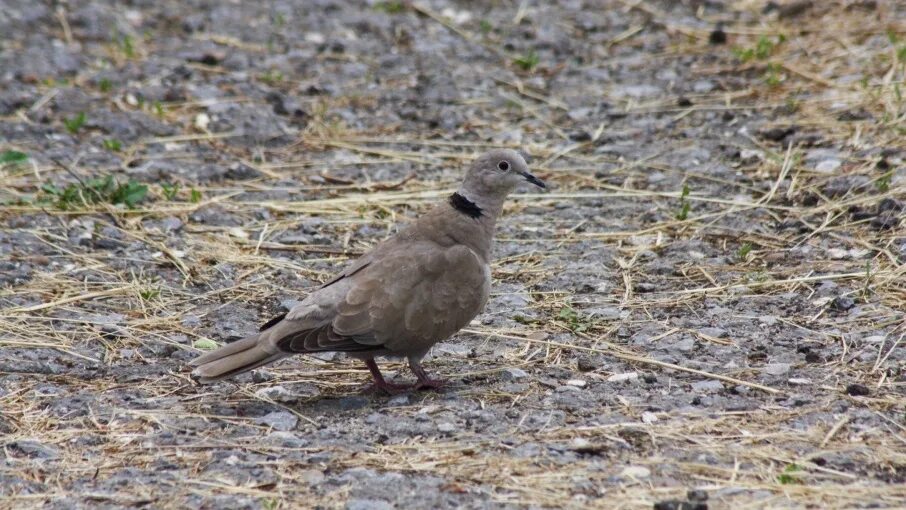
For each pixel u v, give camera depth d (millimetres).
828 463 8484
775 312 11523
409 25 21328
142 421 9484
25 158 15008
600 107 17734
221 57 19469
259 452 8867
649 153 15969
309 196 15047
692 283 12305
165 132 16750
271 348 9469
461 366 10625
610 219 14125
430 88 18484
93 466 8727
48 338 11156
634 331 11234
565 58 19906
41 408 9742
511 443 8906
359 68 19422
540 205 14625
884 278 11961
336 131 17109
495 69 19391
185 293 12312
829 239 13062
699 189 14773
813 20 20219
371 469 8531
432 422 9320
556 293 12219
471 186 10477
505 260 13117
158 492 8305
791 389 9797
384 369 10688
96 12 21219
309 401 9930
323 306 9664
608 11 21906
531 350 10922
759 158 15422
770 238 13297
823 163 14836
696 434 8992
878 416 9227
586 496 8086
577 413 9445
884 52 18234
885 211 13359
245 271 12906
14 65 18766
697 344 10859
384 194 15055
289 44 20359
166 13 21703
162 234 13727
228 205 14656
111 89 18125
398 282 9789
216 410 9703
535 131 17062
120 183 14789
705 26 20750
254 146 16594
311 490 8281
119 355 10898
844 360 10352
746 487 8172
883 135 15398
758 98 17438
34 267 12711
